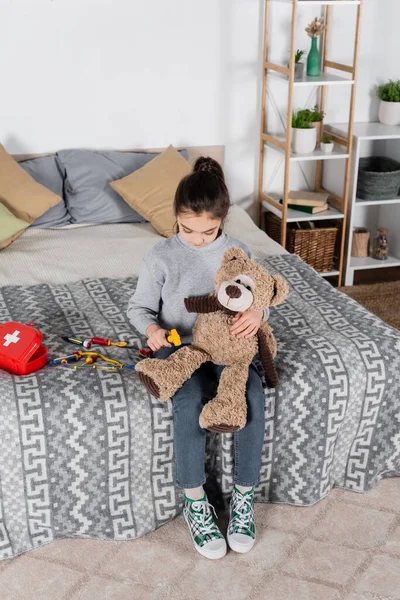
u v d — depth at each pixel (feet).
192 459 5.59
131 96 10.49
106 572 5.56
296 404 5.99
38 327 6.64
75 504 5.76
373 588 5.43
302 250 10.85
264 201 11.43
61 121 10.37
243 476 5.75
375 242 11.46
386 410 6.33
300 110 10.87
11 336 5.84
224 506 6.17
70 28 9.91
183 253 5.78
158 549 5.81
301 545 5.85
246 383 5.67
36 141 10.39
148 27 10.18
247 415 5.62
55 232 9.53
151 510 5.96
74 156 10.13
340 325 6.73
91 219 9.83
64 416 5.51
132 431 5.65
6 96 10.05
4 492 5.56
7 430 5.43
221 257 5.79
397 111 11.18
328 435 6.12
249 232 9.48
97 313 7.01
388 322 9.93
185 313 5.83
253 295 5.35
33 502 5.65
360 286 11.21
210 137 11.07
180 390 5.62
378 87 11.37
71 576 5.51
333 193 11.37
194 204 5.33
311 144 10.59
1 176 9.31
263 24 10.57
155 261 5.80
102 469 5.69
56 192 9.96
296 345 6.33
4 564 5.65
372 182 10.84
